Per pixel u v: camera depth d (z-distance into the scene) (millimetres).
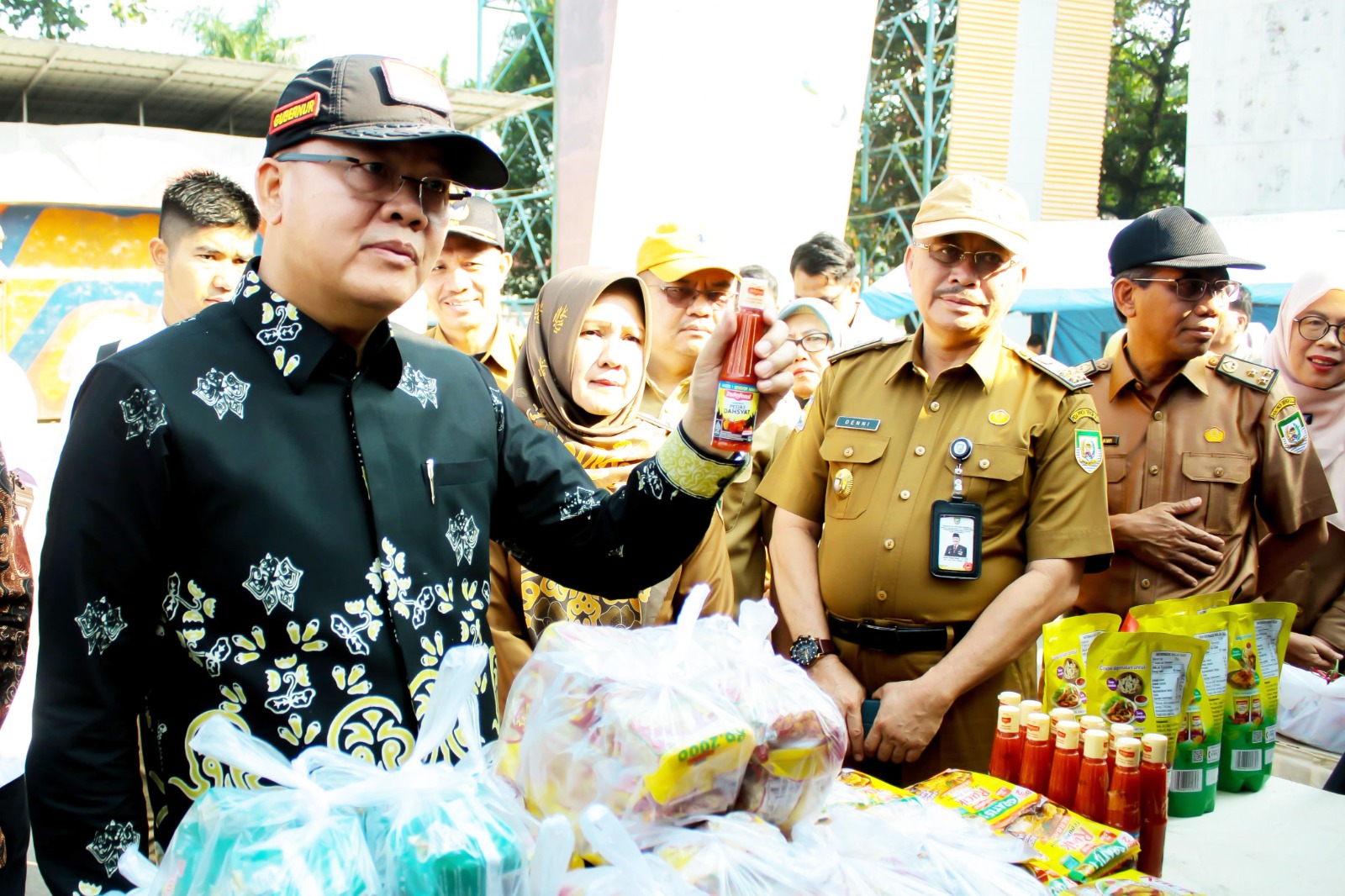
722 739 1040
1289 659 3102
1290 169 10602
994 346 2350
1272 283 6621
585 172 7766
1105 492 2227
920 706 2107
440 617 1328
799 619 2395
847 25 7723
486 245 3326
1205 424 2643
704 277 3064
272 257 1297
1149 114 23078
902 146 16859
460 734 1318
